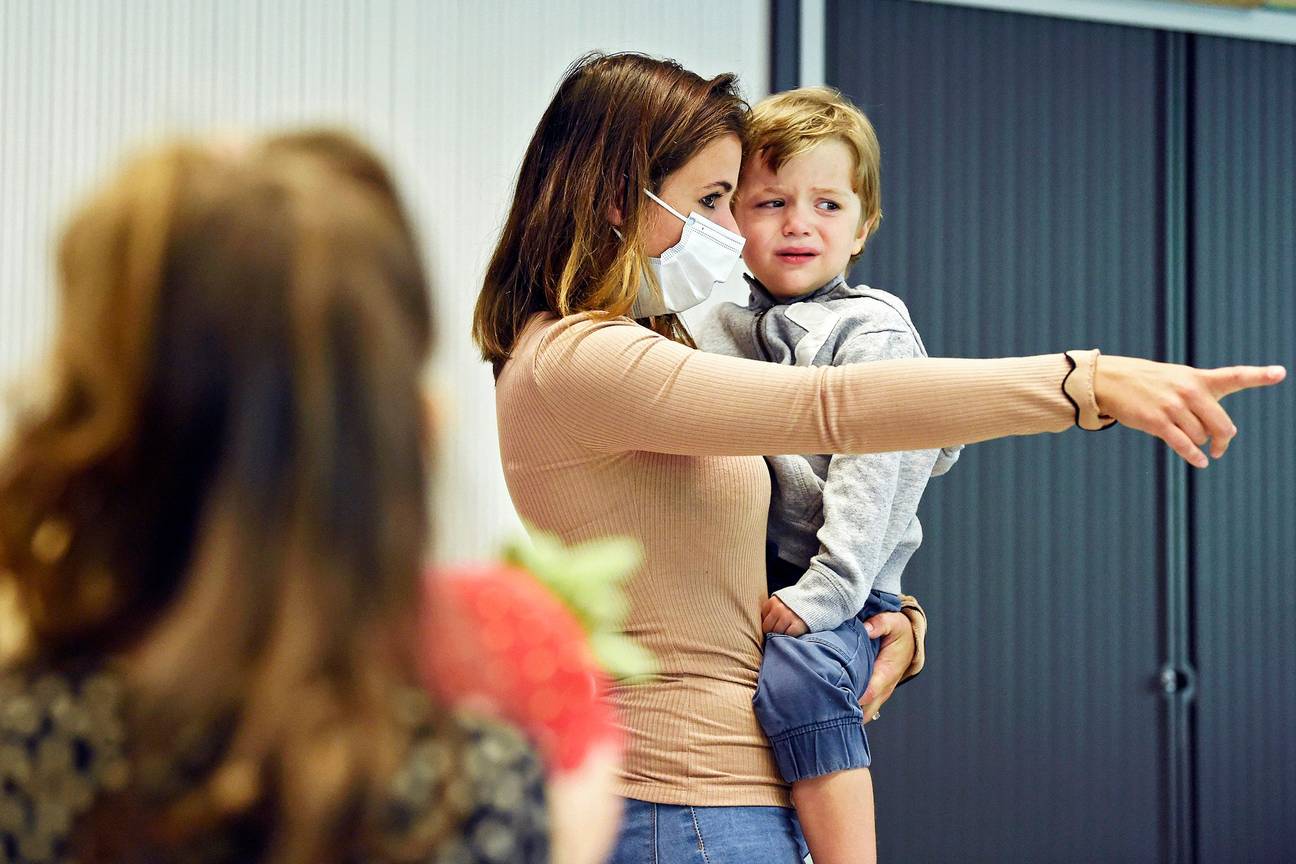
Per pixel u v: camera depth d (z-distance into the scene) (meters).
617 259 1.62
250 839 0.69
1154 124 3.76
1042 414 1.30
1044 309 3.64
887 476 1.85
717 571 1.63
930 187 3.56
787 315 2.04
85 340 0.71
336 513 0.70
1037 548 3.62
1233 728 3.76
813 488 1.89
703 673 1.62
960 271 3.58
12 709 0.72
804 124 2.08
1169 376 1.26
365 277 0.72
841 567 1.78
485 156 3.24
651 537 1.59
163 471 0.71
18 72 3.03
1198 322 3.77
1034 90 3.66
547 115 1.72
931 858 3.52
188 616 0.69
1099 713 3.66
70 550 0.72
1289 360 3.84
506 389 1.64
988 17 3.63
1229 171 3.81
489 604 0.88
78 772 0.71
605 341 1.50
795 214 2.07
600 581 0.98
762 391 1.40
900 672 1.98
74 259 0.73
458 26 3.24
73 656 0.73
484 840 0.72
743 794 1.62
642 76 1.68
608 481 1.57
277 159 0.76
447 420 0.80
